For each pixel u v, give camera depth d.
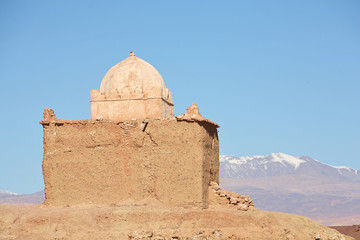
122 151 88.75
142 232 77.44
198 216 80.38
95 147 89.62
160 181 86.88
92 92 93.00
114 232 77.81
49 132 91.50
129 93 91.88
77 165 89.94
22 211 82.69
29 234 78.81
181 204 85.69
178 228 78.81
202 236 77.50
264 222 80.88
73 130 90.75
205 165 87.44
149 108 90.88
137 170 87.94
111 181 88.62
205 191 87.19
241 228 79.56
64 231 78.62
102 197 88.56
